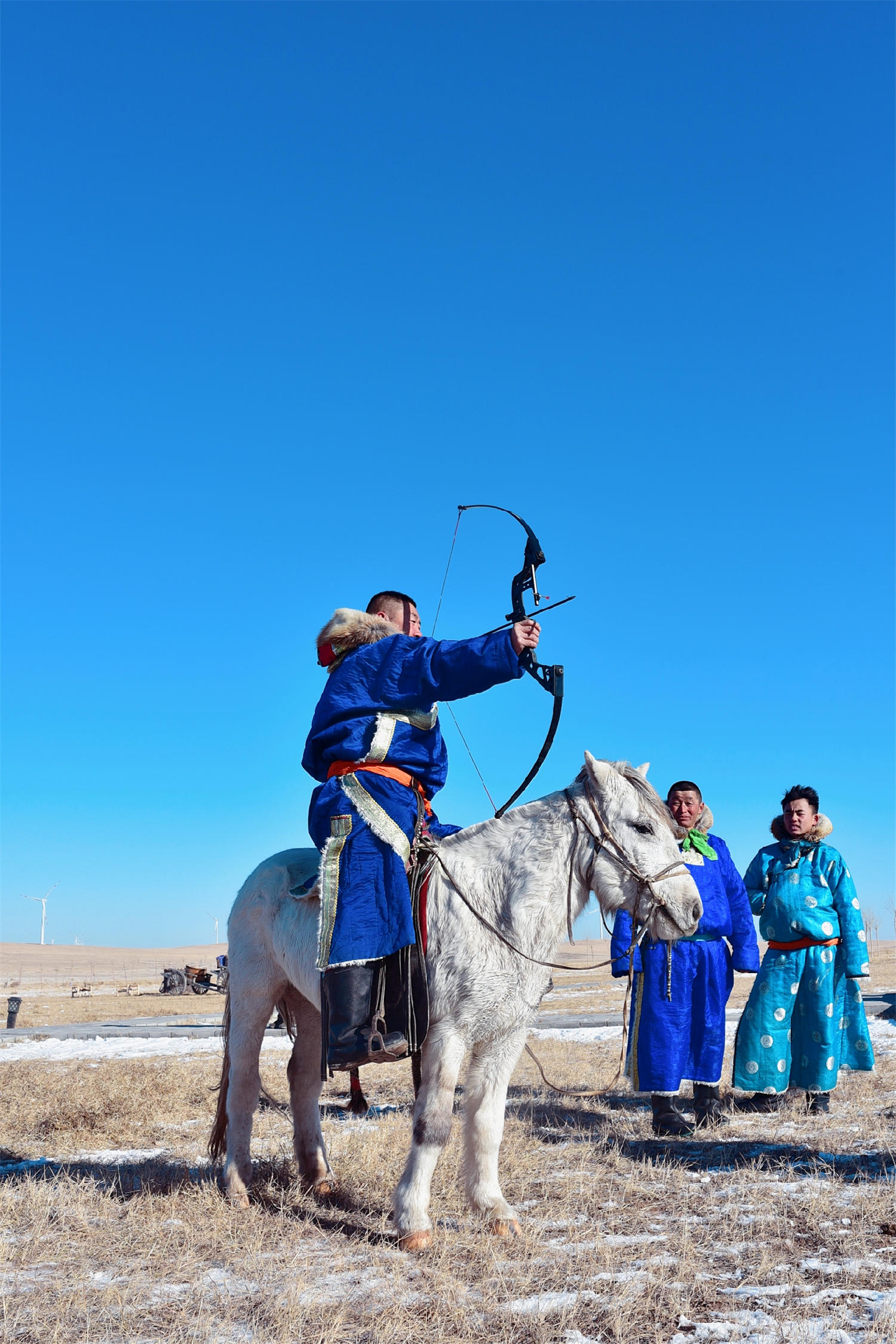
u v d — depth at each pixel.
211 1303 4.23
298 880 6.10
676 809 7.98
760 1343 3.69
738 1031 8.83
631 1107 9.16
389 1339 3.78
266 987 6.14
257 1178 6.28
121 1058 15.66
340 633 5.68
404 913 5.01
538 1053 13.05
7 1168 7.18
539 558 5.12
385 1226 5.28
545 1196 5.89
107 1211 5.67
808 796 8.96
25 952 140.38
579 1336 3.82
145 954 145.25
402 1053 4.93
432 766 5.57
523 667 5.16
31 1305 4.24
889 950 58.91
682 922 5.36
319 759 5.74
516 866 5.20
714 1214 5.40
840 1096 9.39
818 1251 4.75
